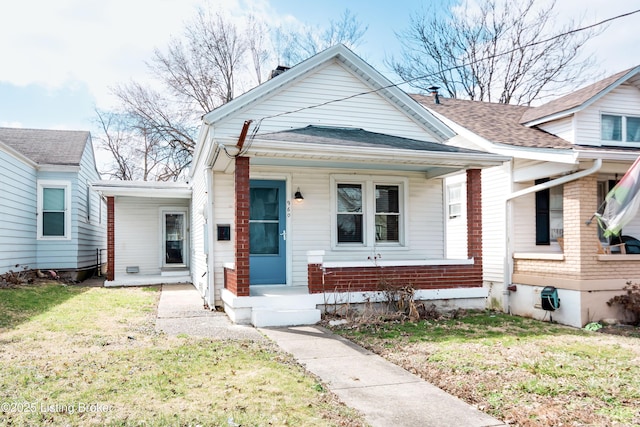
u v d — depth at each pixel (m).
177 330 6.71
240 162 7.38
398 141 9.05
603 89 9.30
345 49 9.76
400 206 10.24
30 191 13.17
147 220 16.16
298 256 9.48
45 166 13.64
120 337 6.04
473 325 7.58
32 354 5.07
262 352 5.45
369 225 9.95
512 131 10.62
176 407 3.57
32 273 13.02
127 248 15.95
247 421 3.34
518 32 23.59
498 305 10.22
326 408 3.71
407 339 6.33
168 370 4.54
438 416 3.64
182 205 16.41
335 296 7.85
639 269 8.69
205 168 9.19
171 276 14.71
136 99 25.70
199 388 4.04
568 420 3.59
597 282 8.38
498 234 10.28
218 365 4.76
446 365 5.07
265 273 9.32
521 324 7.98
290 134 8.38
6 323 6.80
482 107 13.19
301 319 7.38
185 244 16.34
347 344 6.06
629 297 8.38
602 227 8.52
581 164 8.39
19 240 12.30
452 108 12.66
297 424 3.34
